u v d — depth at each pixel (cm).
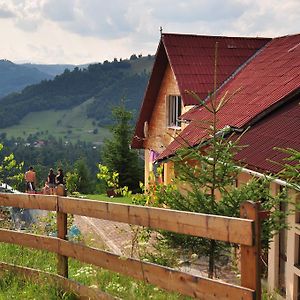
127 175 3111
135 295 570
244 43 1892
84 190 3419
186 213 475
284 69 1445
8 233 675
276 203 600
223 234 446
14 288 624
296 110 1103
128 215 532
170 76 1938
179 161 638
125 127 3108
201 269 675
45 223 1120
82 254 588
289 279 807
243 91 1469
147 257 684
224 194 605
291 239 796
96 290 569
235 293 439
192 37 1892
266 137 991
